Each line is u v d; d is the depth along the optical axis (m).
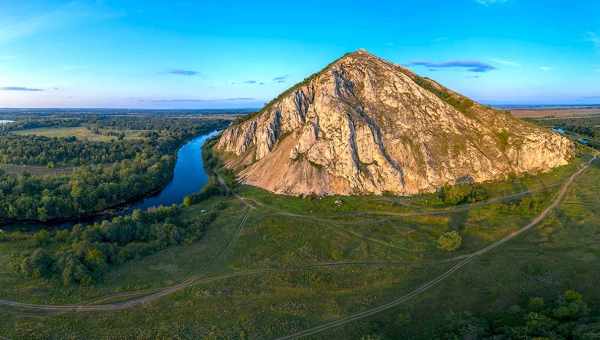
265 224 96.44
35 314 61.00
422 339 53.88
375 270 73.25
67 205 113.94
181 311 61.84
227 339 55.03
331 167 118.06
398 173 112.62
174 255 81.56
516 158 116.94
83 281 69.25
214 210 107.44
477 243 80.81
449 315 57.03
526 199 95.81
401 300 63.41
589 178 108.88
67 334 56.50
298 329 57.03
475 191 103.44
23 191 120.88
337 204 105.44
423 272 71.62
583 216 86.69
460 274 69.94
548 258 71.62
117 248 80.69
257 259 79.00
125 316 60.75
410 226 91.62
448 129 123.75
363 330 56.16
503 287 64.56
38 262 72.25
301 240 87.00
